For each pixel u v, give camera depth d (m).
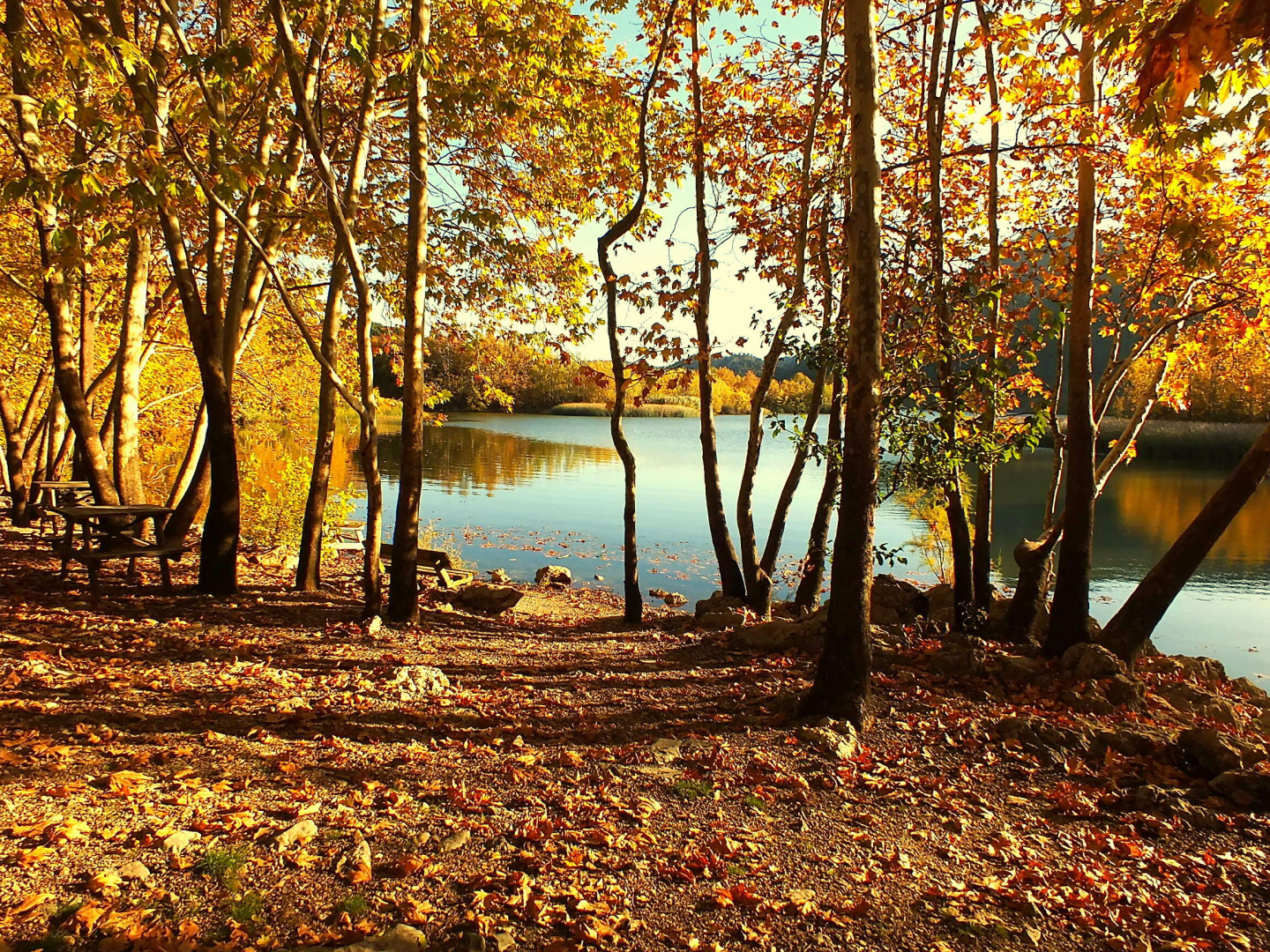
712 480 11.84
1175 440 43.44
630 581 11.26
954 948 3.36
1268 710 7.57
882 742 5.75
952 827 4.50
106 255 12.50
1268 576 17.52
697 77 10.84
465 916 3.26
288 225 11.30
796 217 10.94
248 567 11.88
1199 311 9.77
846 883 3.82
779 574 17.02
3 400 14.28
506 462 39.09
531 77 10.19
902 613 9.76
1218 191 8.97
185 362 21.69
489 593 11.48
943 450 7.75
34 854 3.24
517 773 4.82
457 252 11.05
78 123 6.56
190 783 4.16
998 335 8.70
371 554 8.89
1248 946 3.47
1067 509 7.84
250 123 10.77
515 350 12.29
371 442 8.75
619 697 6.81
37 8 9.79
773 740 5.63
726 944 3.28
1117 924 3.59
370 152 11.20
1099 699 6.62
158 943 2.82
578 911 3.39
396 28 10.27
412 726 5.56
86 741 4.54
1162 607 7.41
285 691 5.97
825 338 8.74
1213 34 2.79
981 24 8.72
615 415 11.18
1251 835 4.50
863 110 5.72
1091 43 7.71
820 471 37.09
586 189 11.87
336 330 10.59
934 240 8.84
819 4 10.68
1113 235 10.59
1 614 7.14
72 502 11.38
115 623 7.39
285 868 3.46
